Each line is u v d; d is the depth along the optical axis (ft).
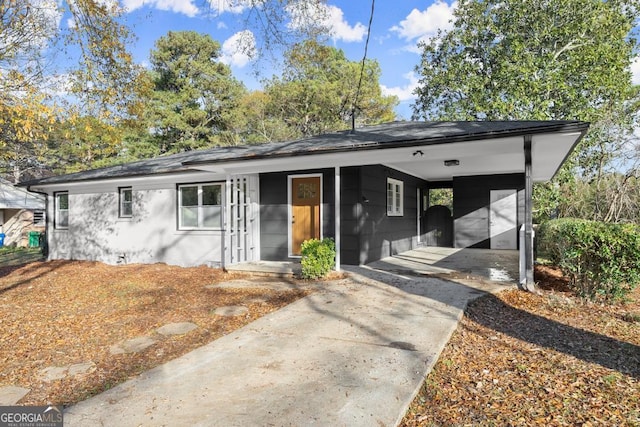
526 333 15.33
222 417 8.98
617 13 48.88
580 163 54.44
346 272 26.58
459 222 43.83
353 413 9.02
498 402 10.05
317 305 18.93
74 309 20.94
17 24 29.48
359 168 29.63
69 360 13.83
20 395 11.19
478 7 56.39
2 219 72.90
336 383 10.61
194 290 24.00
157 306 20.62
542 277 25.89
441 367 12.09
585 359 12.75
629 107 51.44
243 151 30.27
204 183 34.04
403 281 23.79
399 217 38.81
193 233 34.53
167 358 13.64
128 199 39.29
